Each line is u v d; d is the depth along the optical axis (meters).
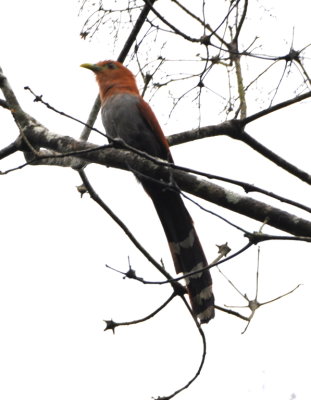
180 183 9.95
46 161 11.55
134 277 8.12
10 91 11.52
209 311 10.02
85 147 10.69
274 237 7.38
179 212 11.58
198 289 10.20
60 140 10.93
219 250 9.59
